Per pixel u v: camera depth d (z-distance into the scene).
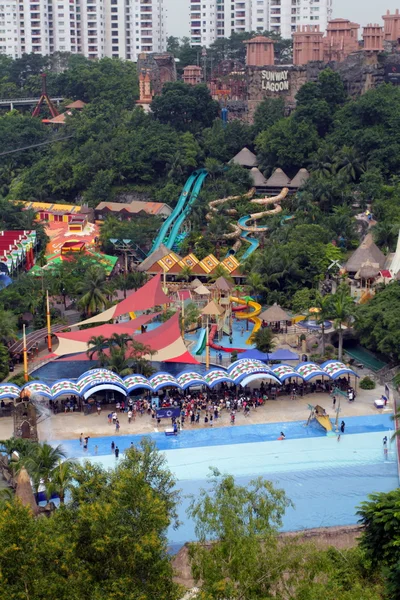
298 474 118.88
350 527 98.75
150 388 138.38
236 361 147.38
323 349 158.62
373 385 149.00
